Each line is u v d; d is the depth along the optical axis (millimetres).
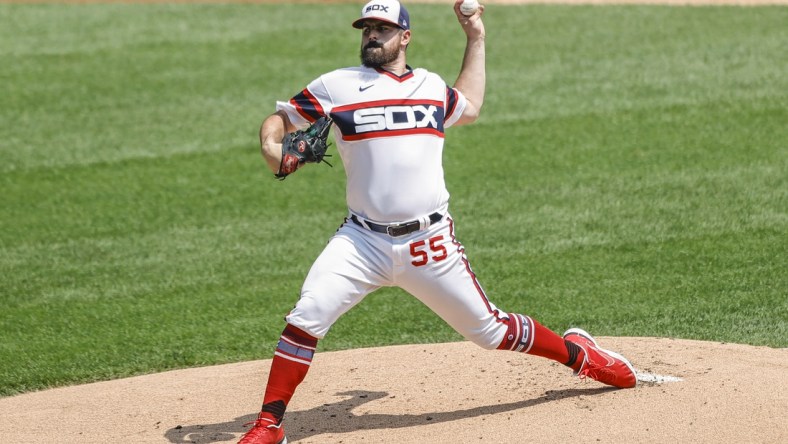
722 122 42094
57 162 41250
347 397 19281
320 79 16375
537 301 26469
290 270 30172
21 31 60719
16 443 17672
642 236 31141
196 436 17562
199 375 21766
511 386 19172
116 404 19672
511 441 15969
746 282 26859
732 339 22906
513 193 36062
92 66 53844
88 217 35688
